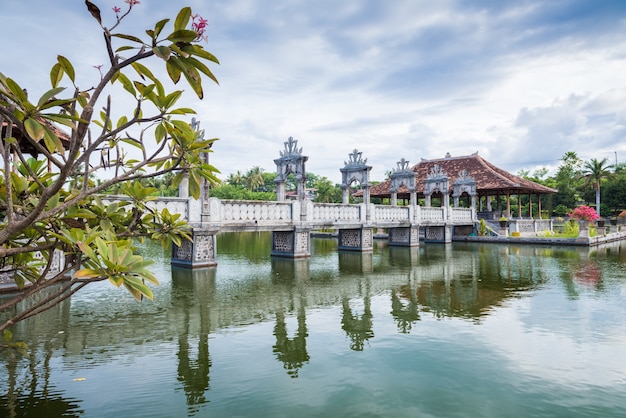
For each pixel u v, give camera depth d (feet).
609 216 174.50
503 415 15.72
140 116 12.46
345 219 71.82
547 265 57.72
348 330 26.55
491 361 21.09
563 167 203.31
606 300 34.55
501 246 90.43
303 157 64.03
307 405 16.40
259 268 53.42
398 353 22.24
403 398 17.06
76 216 11.91
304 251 64.85
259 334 25.64
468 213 106.01
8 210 8.54
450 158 129.39
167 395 17.17
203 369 20.03
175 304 33.27
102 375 19.12
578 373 19.62
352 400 16.87
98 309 31.37
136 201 14.69
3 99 9.87
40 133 8.15
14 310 30.12
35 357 21.31
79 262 11.49
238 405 16.37
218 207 52.54
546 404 16.61
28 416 15.30
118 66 8.46
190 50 8.70
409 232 87.71
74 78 9.23
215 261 53.31
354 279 45.78
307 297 36.24
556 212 175.94
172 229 15.28
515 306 32.73
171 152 12.62
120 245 10.70
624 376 19.30
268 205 58.95
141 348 22.90
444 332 26.00
